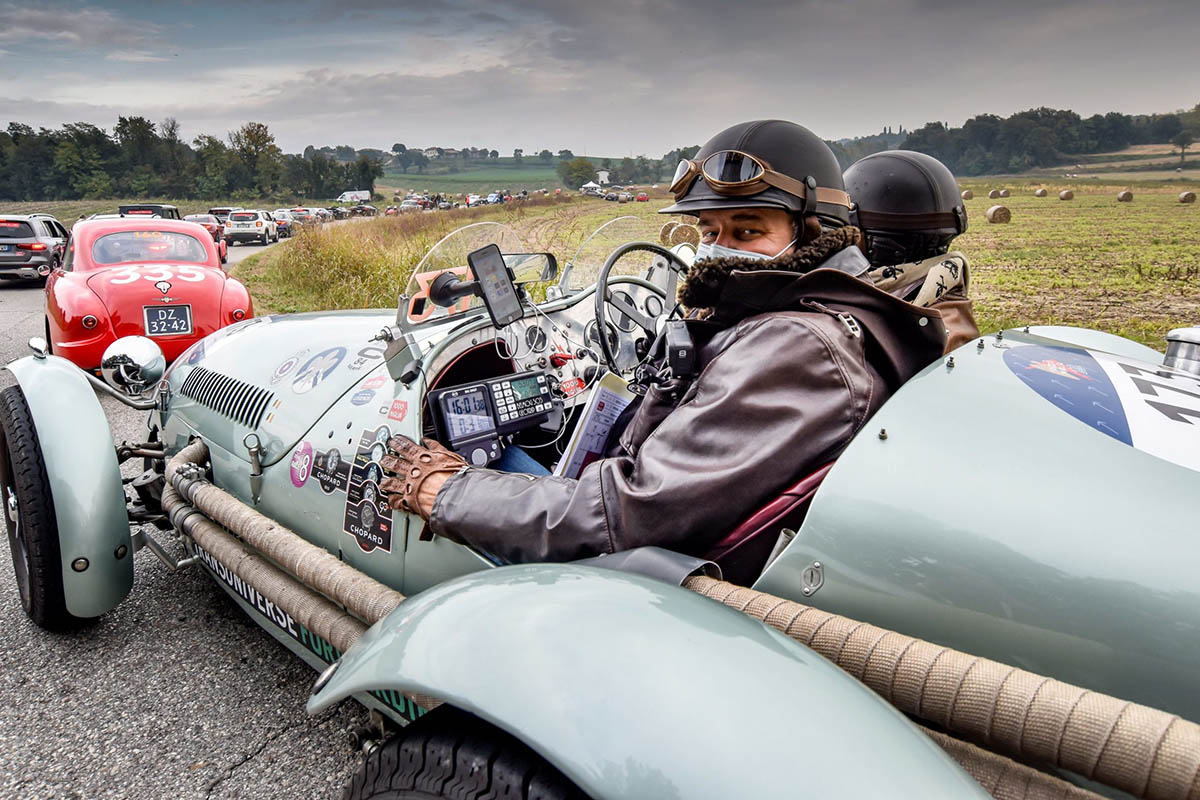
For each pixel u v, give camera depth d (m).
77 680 3.07
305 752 2.67
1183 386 1.82
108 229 8.45
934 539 1.50
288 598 2.45
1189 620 1.30
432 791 1.36
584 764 1.19
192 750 2.68
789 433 1.70
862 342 1.78
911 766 1.16
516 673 1.32
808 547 1.64
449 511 2.01
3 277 16.81
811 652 1.38
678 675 1.27
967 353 1.90
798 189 2.02
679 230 3.44
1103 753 1.15
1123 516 1.40
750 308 1.95
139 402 3.69
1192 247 21.34
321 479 2.61
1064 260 18.94
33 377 3.24
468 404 2.54
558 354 2.87
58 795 2.49
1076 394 1.69
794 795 1.11
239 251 31.38
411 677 1.40
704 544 1.80
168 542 4.25
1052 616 1.40
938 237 2.80
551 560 1.86
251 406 2.98
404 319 2.51
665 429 1.84
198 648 3.28
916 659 1.37
